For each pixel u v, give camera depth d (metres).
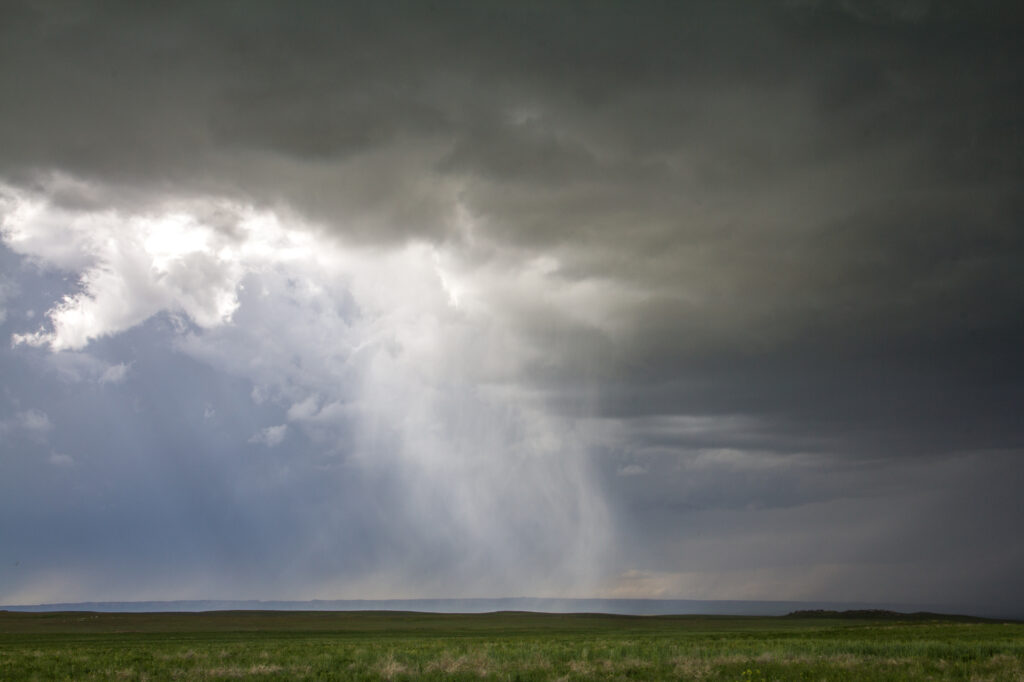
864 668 31.48
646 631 98.44
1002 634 63.22
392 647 49.84
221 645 59.12
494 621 144.62
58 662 37.09
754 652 39.41
